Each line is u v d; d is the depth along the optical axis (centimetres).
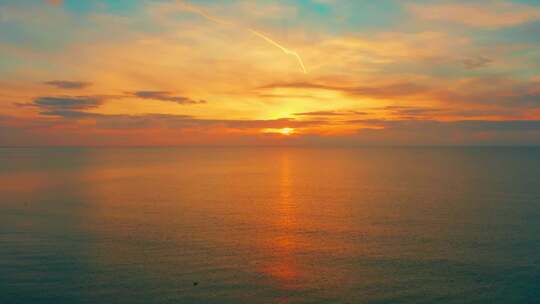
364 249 4259
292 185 9738
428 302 3058
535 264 3753
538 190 8344
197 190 8781
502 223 5319
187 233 4844
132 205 6794
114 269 3609
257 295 3167
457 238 4625
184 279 3434
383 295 3177
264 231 4978
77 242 4388
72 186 9469
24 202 7094
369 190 8700
